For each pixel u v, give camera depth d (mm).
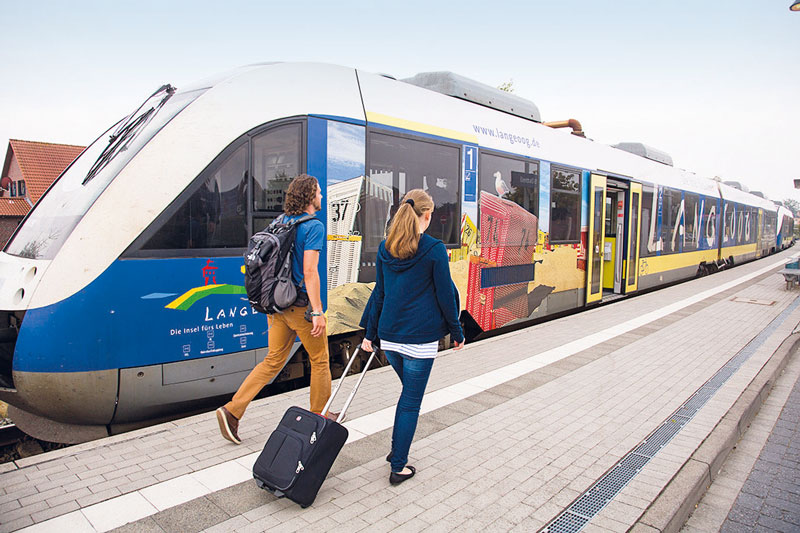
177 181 4273
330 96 5262
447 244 6559
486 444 4004
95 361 3930
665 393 5266
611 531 2916
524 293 8070
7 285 4211
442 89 7250
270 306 3582
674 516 3168
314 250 3594
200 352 4375
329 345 5535
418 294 3271
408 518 2988
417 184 6117
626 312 9773
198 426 4137
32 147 29359
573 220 9305
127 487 3211
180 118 4441
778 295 12188
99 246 3973
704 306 10578
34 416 4125
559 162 8844
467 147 6824
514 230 7777
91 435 4223
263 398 4988
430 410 4680
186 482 3291
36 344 3877
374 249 5598
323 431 3041
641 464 3746
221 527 2844
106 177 4352
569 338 7516
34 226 4719
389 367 5844
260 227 4711
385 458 3705
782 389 6051
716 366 6266
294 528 2855
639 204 11945
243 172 4602
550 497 3252
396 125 5820
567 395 5145
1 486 3207
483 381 5508
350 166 5328
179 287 4246
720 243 18797
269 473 3018
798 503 3672
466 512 3064
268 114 4777
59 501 3043
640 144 13188
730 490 3830
